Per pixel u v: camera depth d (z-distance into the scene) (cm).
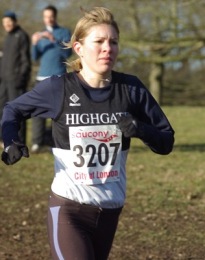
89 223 410
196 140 1491
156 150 411
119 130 409
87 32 406
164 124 420
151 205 840
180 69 3403
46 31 1125
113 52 406
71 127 406
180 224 754
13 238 699
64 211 406
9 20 1169
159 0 2273
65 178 410
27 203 859
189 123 1911
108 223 416
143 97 418
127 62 2628
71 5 2383
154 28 2494
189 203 852
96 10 411
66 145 409
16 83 1178
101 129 407
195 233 716
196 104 3238
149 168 1097
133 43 2469
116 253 649
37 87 414
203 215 794
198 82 3359
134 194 901
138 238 699
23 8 2762
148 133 394
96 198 408
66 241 396
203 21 2334
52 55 1116
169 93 3272
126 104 413
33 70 2372
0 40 2619
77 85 411
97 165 408
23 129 1183
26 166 1107
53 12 1121
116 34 409
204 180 986
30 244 679
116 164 412
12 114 413
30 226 746
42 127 1215
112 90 412
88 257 390
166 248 667
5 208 830
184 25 2328
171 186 948
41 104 411
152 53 2550
